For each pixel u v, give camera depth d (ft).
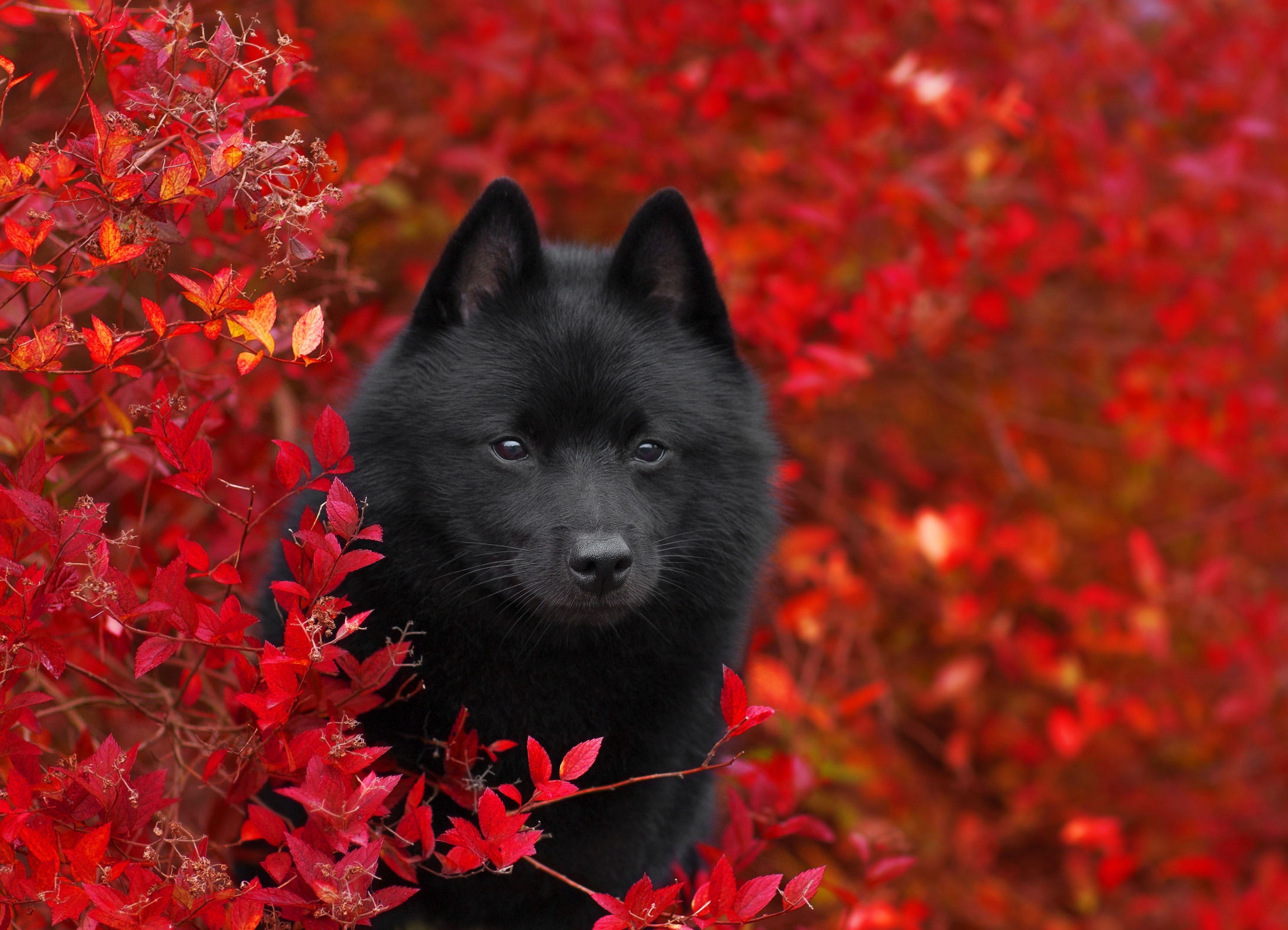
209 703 21.35
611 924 13.70
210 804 22.65
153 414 15.08
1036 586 35.99
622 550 17.03
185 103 14.98
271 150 14.64
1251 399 34.88
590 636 18.54
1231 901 32.99
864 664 36.55
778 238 31.50
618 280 19.54
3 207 17.54
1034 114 34.09
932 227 35.94
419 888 14.52
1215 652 34.60
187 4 16.76
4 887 13.08
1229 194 34.45
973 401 37.76
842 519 35.91
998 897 32.40
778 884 14.12
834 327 31.01
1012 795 36.52
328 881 13.15
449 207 33.01
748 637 21.84
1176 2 35.53
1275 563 38.88
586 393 18.10
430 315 18.81
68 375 17.98
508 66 32.63
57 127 25.16
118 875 12.88
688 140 34.50
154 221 14.61
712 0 31.96
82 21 15.69
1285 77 35.17
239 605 14.56
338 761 14.07
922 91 30.86
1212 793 36.81
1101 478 40.47
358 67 36.73
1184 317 34.06
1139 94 36.99
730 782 24.63
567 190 36.78
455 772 16.29
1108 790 36.32
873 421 39.58
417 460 17.97
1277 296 34.40
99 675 19.94
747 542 19.61
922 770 36.83
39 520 13.21
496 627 18.25
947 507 38.29
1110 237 32.37
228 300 13.97
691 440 18.89
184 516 26.25
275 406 28.53
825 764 28.86
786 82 31.50
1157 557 34.71
